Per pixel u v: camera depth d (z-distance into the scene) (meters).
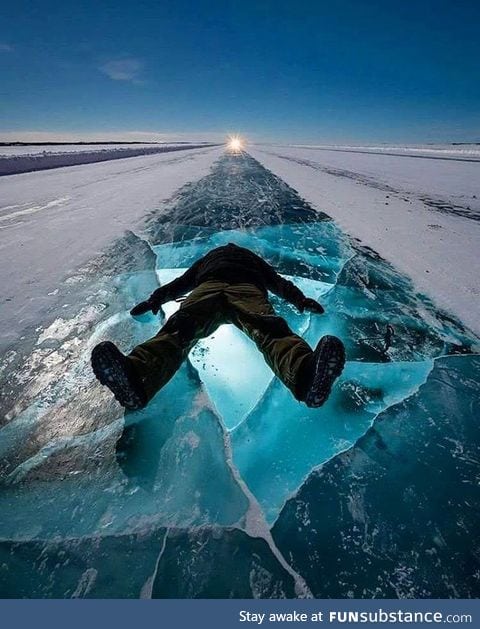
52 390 1.88
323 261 3.76
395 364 2.07
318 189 9.09
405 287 3.11
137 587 1.08
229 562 1.14
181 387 1.88
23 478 1.42
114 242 4.42
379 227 5.11
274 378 1.96
